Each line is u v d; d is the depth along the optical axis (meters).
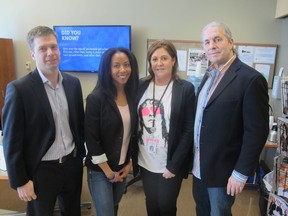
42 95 1.34
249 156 1.30
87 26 3.35
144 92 1.59
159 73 1.50
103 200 1.53
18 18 3.57
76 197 1.62
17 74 3.74
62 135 1.44
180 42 3.28
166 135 1.51
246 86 1.29
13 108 1.26
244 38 3.21
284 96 1.78
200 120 1.47
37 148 1.36
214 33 1.36
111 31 3.31
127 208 2.44
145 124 1.55
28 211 1.46
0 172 1.76
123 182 1.67
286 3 2.77
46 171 1.41
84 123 1.52
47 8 3.49
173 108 1.48
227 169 1.41
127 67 1.49
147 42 3.36
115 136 1.50
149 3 3.29
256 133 1.28
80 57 3.45
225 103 1.33
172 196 1.61
